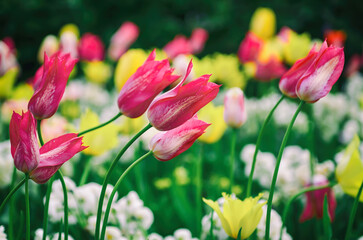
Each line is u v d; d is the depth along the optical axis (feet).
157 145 3.20
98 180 5.12
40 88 3.16
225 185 4.95
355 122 7.57
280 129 7.96
